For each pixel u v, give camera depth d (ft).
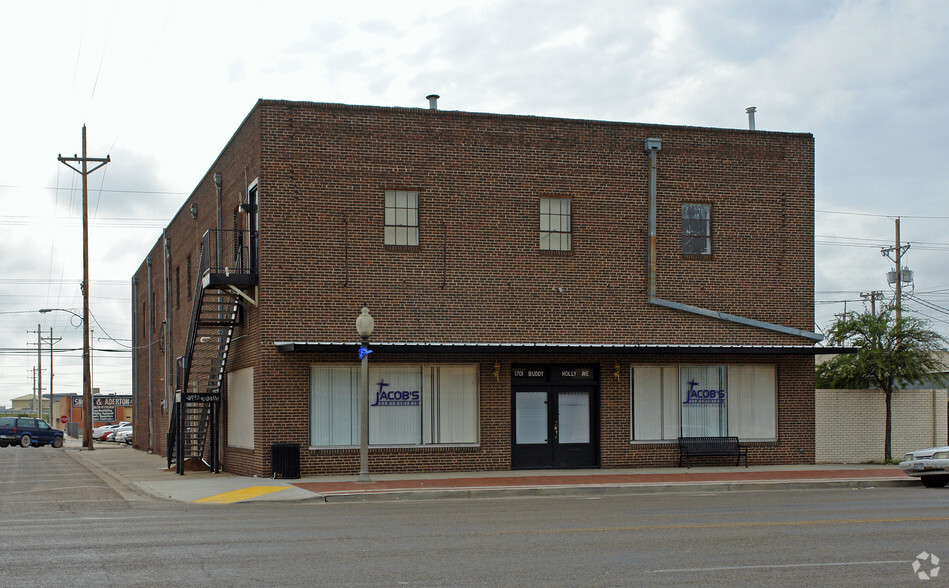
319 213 77.71
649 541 41.65
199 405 97.19
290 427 76.18
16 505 61.77
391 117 79.66
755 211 87.51
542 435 82.28
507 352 80.18
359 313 78.13
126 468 104.01
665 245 85.10
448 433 79.97
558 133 83.15
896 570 34.53
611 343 83.41
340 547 40.11
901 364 90.74
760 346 84.07
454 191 80.69
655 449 84.02
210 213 100.89
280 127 77.20
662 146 85.51
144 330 159.12
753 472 78.79
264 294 76.18
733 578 32.91
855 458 91.50
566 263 82.84
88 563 36.22
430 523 48.80
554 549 39.40
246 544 41.14
